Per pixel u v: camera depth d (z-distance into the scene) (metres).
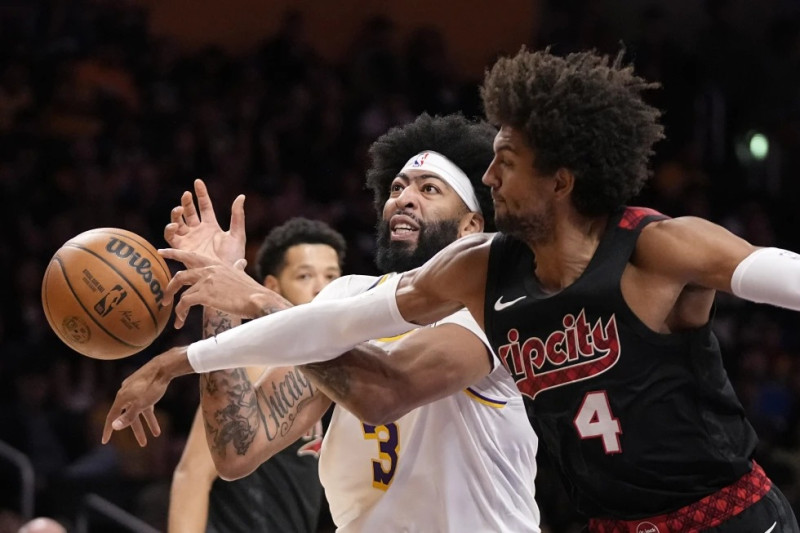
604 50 23.70
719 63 24.73
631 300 4.79
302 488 7.82
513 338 5.05
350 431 6.20
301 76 21.72
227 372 6.27
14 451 13.12
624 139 4.92
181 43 22.59
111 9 21.56
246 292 5.70
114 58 20.78
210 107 20.53
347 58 23.56
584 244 4.96
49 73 20.14
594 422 4.89
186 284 5.80
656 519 4.96
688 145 22.64
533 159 4.93
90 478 13.88
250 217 18.62
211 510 7.70
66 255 5.97
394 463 6.06
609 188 4.90
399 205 6.49
